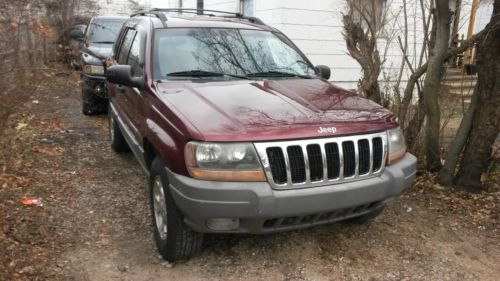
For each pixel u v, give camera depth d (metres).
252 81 4.41
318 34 10.08
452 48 5.36
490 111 5.04
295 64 5.02
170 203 3.56
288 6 9.66
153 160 4.09
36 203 4.77
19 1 5.36
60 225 4.38
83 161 6.26
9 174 5.47
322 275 3.72
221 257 3.91
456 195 5.23
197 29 4.93
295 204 3.31
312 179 3.44
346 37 6.29
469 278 3.78
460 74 6.00
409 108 6.15
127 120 5.28
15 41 5.18
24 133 7.31
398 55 10.13
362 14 6.29
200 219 3.29
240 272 3.72
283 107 3.73
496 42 4.82
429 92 5.40
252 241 4.16
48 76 7.41
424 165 5.79
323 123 3.52
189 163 3.31
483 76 4.99
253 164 3.29
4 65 5.02
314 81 4.70
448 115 6.20
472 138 5.21
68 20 12.28
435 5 5.54
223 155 3.26
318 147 3.44
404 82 9.12
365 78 6.05
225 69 4.57
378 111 3.98
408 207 4.96
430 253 4.11
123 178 5.66
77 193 5.14
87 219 4.53
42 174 5.63
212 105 3.70
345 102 4.06
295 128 3.40
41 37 6.25
